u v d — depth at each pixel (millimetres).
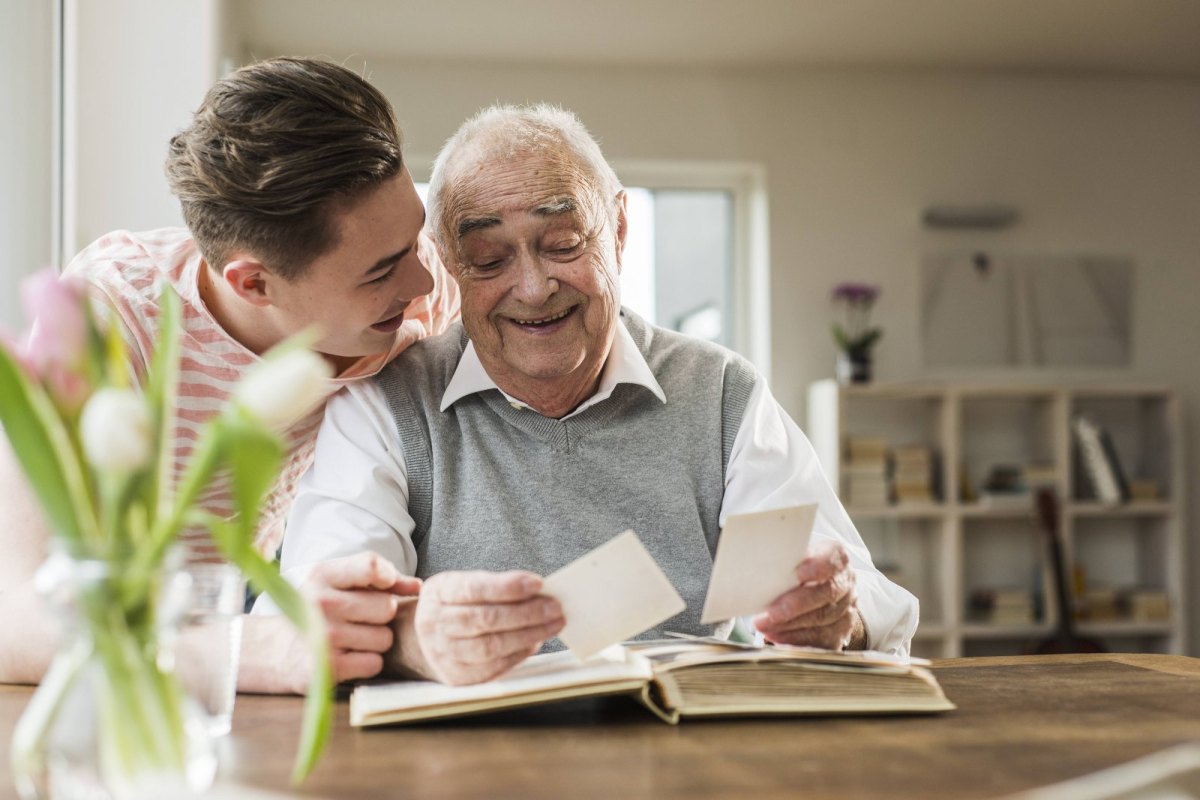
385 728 1065
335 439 1694
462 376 1717
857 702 1099
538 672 1143
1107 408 5363
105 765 739
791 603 1210
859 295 5008
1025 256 5277
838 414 4848
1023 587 5227
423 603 1121
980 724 1068
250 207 1397
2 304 2248
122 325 1487
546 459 1688
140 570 741
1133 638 5254
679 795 833
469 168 1583
